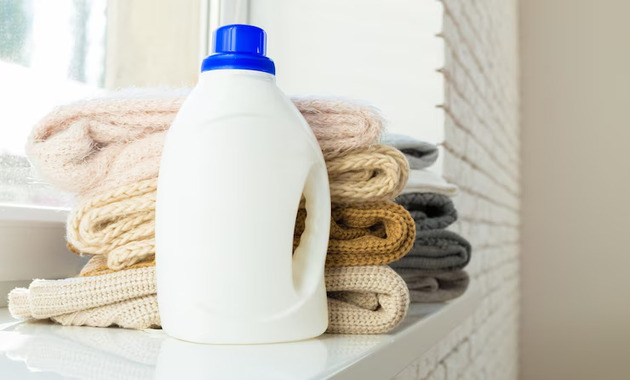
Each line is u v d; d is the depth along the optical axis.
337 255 0.51
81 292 0.49
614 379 2.82
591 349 2.87
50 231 0.70
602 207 2.90
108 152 0.52
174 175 0.44
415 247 0.76
